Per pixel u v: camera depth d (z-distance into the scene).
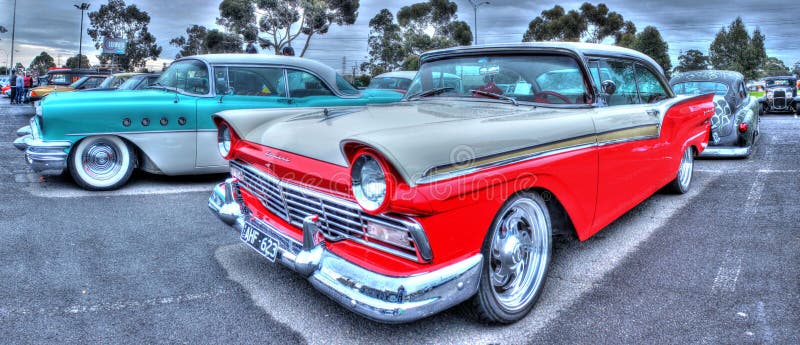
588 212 3.05
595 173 3.05
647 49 40.66
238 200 3.23
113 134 5.38
